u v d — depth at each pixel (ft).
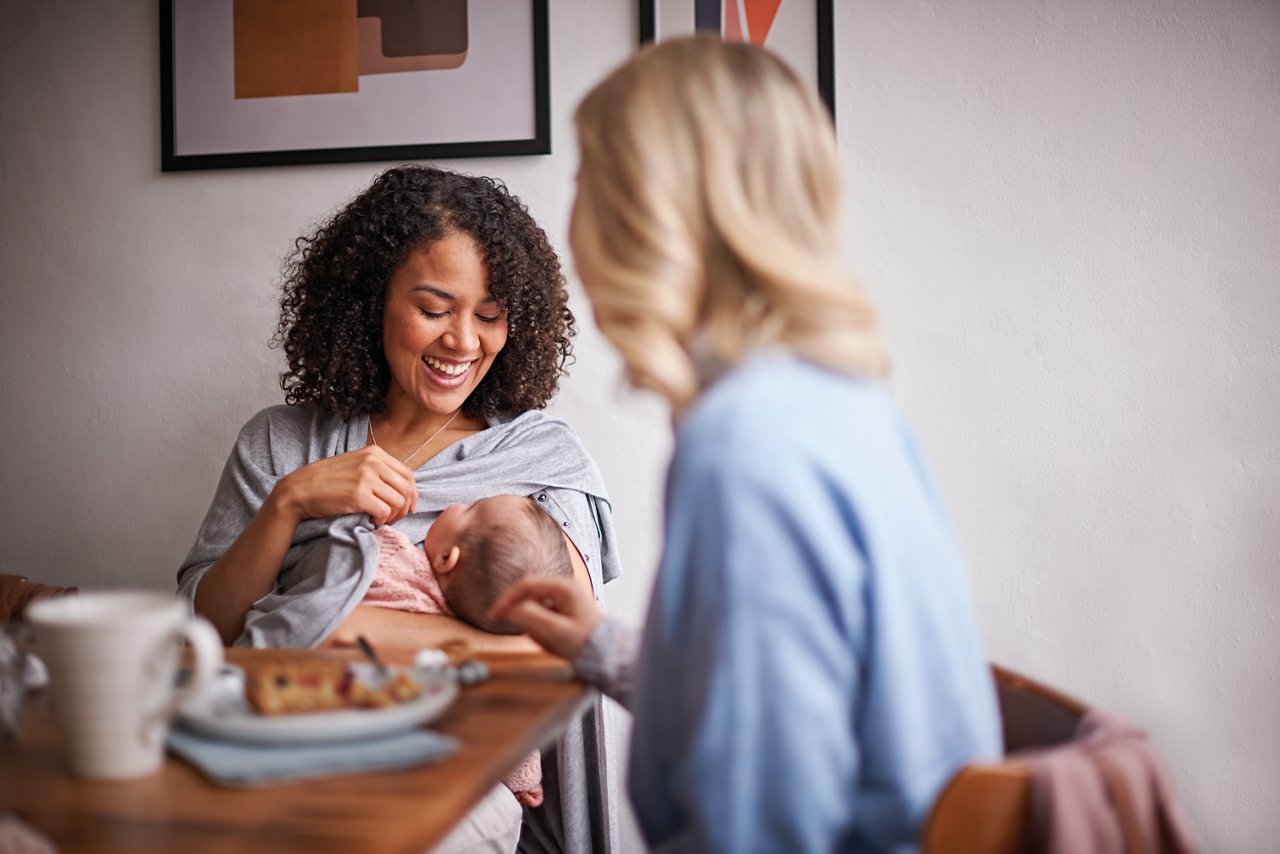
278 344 6.00
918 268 5.45
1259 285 5.20
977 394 5.43
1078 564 5.39
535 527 4.50
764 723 1.99
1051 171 5.33
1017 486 5.42
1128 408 5.32
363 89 5.82
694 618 2.07
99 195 6.15
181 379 6.13
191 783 2.09
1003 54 5.35
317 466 4.67
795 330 2.28
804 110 2.45
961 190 5.40
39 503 6.28
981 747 2.20
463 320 4.89
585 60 5.64
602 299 2.40
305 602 4.38
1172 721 5.33
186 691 2.15
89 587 6.25
